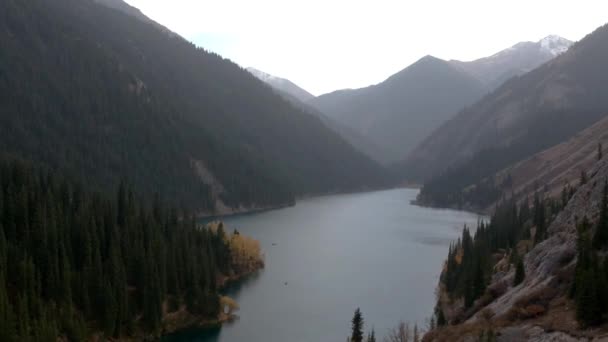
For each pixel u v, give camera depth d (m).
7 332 55.75
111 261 78.12
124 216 95.06
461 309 67.44
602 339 35.16
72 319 68.56
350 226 190.00
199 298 87.44
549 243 56.97
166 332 81.12
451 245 125.62
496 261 94.19
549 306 44.06
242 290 105.12
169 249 90.38
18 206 78.56
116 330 74.94
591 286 38.06
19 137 184.88
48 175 98.06
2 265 66.75
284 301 98.25
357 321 70.94
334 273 119.00
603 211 47.22
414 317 89.25
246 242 121.56
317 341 79.25
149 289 80.19
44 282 72.25
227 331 83.19
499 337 42.66
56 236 75.94
